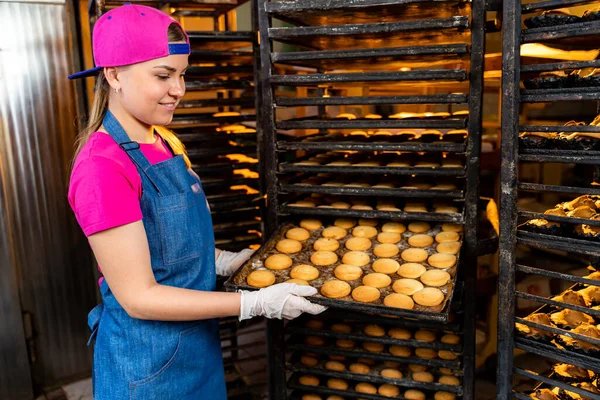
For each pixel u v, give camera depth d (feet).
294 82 6.06
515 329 5.41
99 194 4.45
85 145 4.79
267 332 7.29
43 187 9.37
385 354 6.43
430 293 5.20
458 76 5.30
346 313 6.47
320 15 6.06
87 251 9.96
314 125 6.10
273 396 7.50
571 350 5.03
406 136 7.69
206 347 5.55
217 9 8.81
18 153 9.06
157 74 4.55
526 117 7.96
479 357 8.91
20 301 9.50
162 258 5.00
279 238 6.51
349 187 6.14
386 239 6.36
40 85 9.01
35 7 8.72
